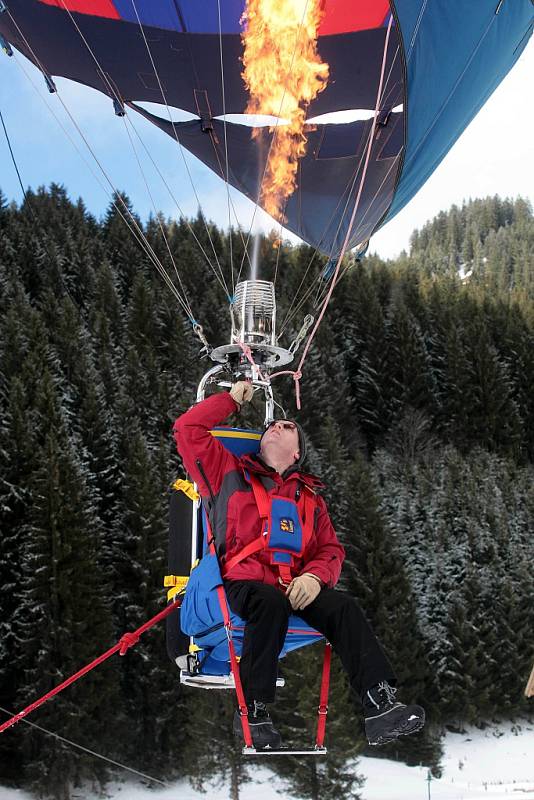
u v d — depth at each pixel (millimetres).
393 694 3270
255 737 3316
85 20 7031
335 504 45656
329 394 66062
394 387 70625
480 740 38625
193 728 28922
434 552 46125
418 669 36781
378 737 3182
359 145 7340
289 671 28703
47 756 29812
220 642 3721
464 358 72438
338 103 7328
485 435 69812
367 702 3260
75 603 32219
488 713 39875
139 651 34250
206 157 8109
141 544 37344
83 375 52375
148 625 4141
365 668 3303
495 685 40250
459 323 81312
